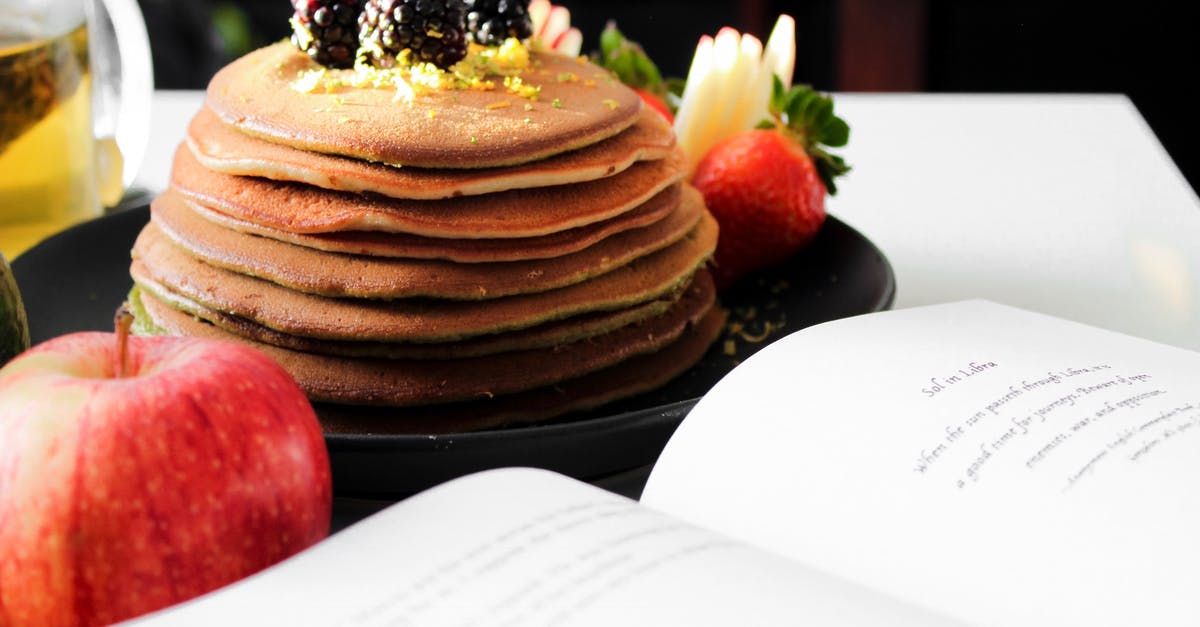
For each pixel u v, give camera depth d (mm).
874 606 542
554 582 541
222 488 562
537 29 882
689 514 585
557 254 659
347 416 654
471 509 561
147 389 563
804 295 759
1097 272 813
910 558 568
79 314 729
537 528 555
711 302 719
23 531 554
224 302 660
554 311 662
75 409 558
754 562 550
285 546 575
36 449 555
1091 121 1044
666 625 532
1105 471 584
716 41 848
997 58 1659
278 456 571
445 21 680
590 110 678
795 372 620
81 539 554
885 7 1646
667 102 877
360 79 684
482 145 650
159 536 558
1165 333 754
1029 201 896
